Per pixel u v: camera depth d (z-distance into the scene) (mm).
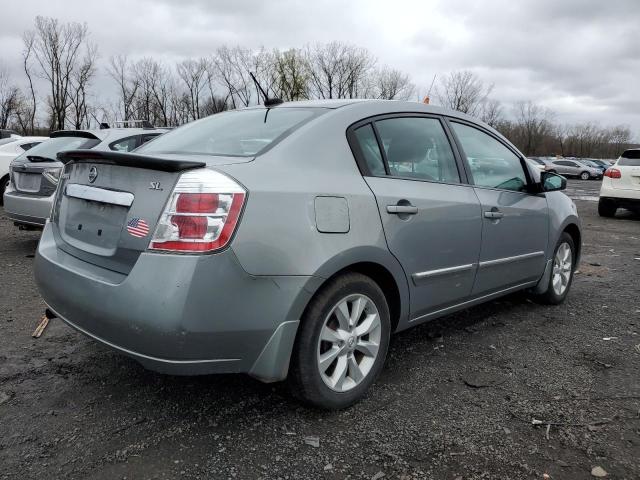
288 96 48875
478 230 3395
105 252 2410
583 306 4652
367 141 2883
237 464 2227
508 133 75312
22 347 3428
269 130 2803
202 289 2098
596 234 9336
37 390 2844
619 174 11477
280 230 2285
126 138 6621
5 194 6148
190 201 2139
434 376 3121
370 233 2641
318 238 2408
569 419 2639
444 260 3148
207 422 2549
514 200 3834
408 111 3242
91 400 2746
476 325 4070
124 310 2168
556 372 3207
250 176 2291
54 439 2381
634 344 3703
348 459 2277
